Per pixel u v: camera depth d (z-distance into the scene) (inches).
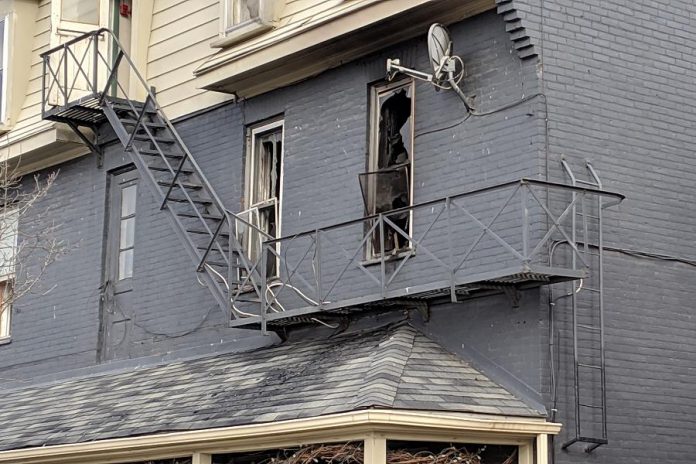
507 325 1312.7
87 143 1863.9
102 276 1836.9
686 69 1462.8
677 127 1440.7
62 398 1685.5
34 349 1926.7
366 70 1518.2
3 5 2032.5
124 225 1839.3
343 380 1273.4
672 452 1359.5
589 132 1362.0
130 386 1617.9
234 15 1664.6
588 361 1316.4
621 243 1366.9
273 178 1644.9
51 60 1878.7
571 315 1310.3
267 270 1601.9
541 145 1320.1
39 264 1936.5
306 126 1585.9
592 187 1346.0
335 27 1480.1
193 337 1679.4
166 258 1740.9
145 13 1844.2
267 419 1246.3
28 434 1539.1
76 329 1859.0
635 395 1346.0
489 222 1341.0
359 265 1379.2
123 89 1785.2
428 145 1429.6
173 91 1781.5
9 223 1972.2
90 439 1421.0
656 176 1409.9
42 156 1937.7
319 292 1402.6
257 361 1492.4
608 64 1395.2
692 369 1392.7
